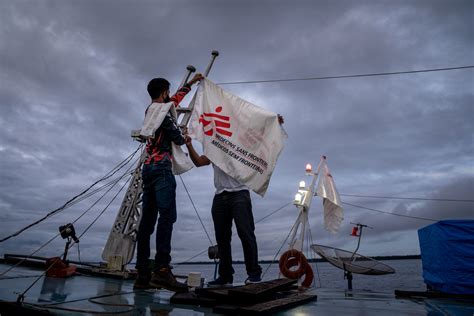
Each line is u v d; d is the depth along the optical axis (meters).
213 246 5.75
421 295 5.21
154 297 3.89
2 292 3.65
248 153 4.95
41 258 6.63
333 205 13.68
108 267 6.58
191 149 4.64
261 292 3.38
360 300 4.60
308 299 4.17
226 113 5.11
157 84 4.47
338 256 14.14
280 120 5.19
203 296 3.50
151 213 4.30
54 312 2.65
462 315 3.33
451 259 5.16
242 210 5.01
